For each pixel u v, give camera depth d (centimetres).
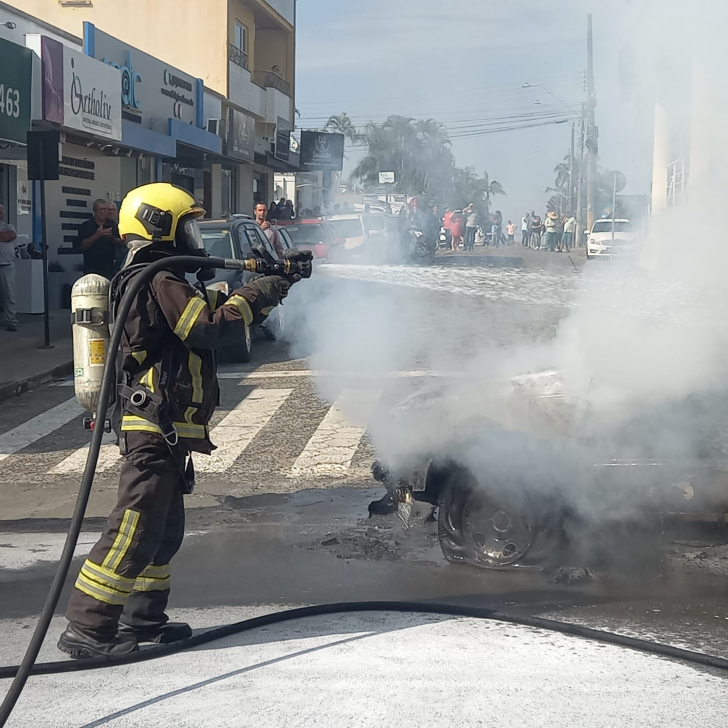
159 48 2795
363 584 485
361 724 325
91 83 1675
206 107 2577
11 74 1372
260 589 482
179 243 380
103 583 374
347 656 386
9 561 540
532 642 399
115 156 2091
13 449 840
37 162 1263
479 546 500
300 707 338
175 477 374
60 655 392
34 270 1588
